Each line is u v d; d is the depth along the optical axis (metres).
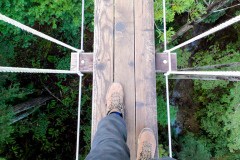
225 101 3.77
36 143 3.67
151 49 1.37
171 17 2.54
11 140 3.35
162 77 3.44
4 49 2.91
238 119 3.48
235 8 3.69
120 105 1.29
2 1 2.50
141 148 1.25
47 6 2.64
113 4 1.41
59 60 3.39
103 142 1.04
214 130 3.98
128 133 1.32
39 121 3.55
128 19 1.40
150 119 1.33
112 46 1.38
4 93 2.86
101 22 1.40
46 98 3.55
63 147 3.78
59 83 3.48
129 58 1.37
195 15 2.97
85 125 3.70
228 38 3.92
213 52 3.85
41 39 3.16
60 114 3.67
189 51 3.89
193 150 3.78
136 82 1.35
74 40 3.27
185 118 4.21
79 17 2.79
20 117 3.21
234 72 0.93
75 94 3.59
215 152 4.02
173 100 4.15
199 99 4.13
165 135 3.88
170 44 3.63
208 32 1.12
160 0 2.45
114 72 1.36
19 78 3.30
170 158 1.04
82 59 1.38
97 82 1.35
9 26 2.63
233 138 3.56
